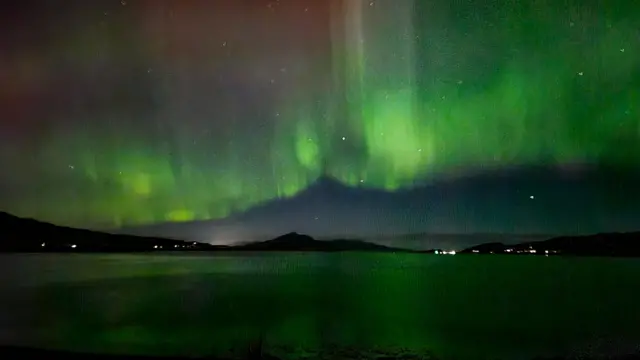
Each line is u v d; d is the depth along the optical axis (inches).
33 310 573.9
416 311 598.9
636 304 593.0
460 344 452.4
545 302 622.2
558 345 447.8
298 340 474.3
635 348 429.4
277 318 560.7
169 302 626.5
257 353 423.8
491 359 409.4
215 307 603.5
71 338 448.5
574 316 545.6
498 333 485.7
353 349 446.3
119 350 413.1
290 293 708.0
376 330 514.9
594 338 457.1
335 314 588.4
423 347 443.8
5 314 551.8
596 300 616.7
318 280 790.5
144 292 683.4
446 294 700.7
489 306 613.9
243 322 531.2
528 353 438.3
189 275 805.2
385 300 670.5
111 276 780.6
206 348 431.8
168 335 468.4
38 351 401.4
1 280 738.2
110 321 524.1
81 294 660.1
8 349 412.5
